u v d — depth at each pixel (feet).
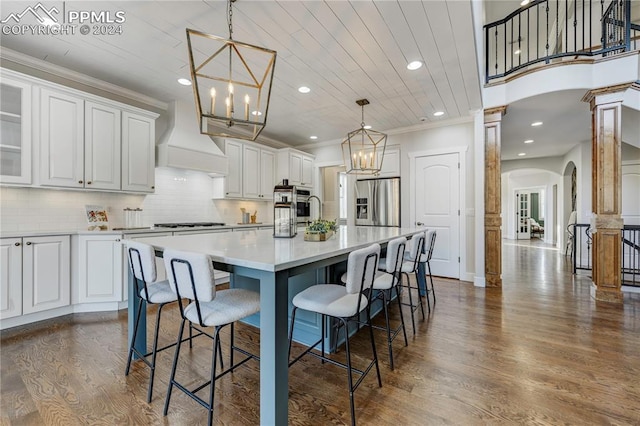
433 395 5.59
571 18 17.53
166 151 12.04
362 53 8.79
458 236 15.19
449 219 15.43
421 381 6.05
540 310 10.31
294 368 6.60
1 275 8.16
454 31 7.75
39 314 9.05
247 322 9.15
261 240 7.25
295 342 7.89
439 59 9.15
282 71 9.87
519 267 18.35
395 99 12.32
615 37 11.83
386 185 17.33
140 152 11.35
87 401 5.37
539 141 19.33
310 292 6.10
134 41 8.22
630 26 11.02
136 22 7.39
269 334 4.37
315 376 6.28
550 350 7.33
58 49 8.63
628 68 10.49
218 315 4.78
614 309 10.36
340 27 7.56
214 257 4.89
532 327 8.80
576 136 17.97
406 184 16.70
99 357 6.95
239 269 4.78
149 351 7.27
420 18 7.22
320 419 4.96
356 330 8.54
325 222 7.94
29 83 8.71
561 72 11.18
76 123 9.68
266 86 10.93
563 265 19.01
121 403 5.33
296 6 6.76
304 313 7.72
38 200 9.70
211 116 5.47
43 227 9.77
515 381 6.03
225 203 16.11
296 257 4.70
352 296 5.88
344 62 9.30
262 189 17.26
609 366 6.56
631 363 6.68
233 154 15.47
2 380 6.00
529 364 6.68
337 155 19.44
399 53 8.79
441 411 5.15
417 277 10.35
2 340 7.80
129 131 11.05
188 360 6.89
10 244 8.33
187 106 13.10
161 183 13.07
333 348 7.33
